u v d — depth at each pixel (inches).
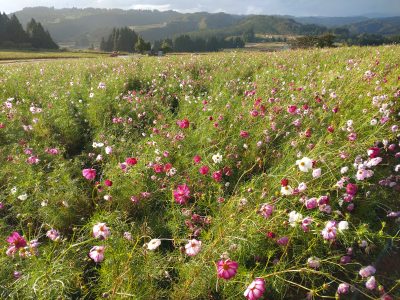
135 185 90.0
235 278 62.1
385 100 123.8
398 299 63.7
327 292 65.9
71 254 69.8
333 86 154.5
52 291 58.4
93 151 126.7
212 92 182.2
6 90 197.6
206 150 106.6
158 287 66.6
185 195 73.1
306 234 70.0
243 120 125.0
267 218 69.4
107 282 61.4
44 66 343.3
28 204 83.9
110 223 74.9
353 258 73.1
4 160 108.1
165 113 152.5
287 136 112.8
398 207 86.1
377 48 300.8
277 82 177.3
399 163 102.3
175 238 72.1
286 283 66.7
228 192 92.2
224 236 67.2
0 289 60.6
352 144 92.1
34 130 130.8
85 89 190.9
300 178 80.4
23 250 58.5
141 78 222.8
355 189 68.4
